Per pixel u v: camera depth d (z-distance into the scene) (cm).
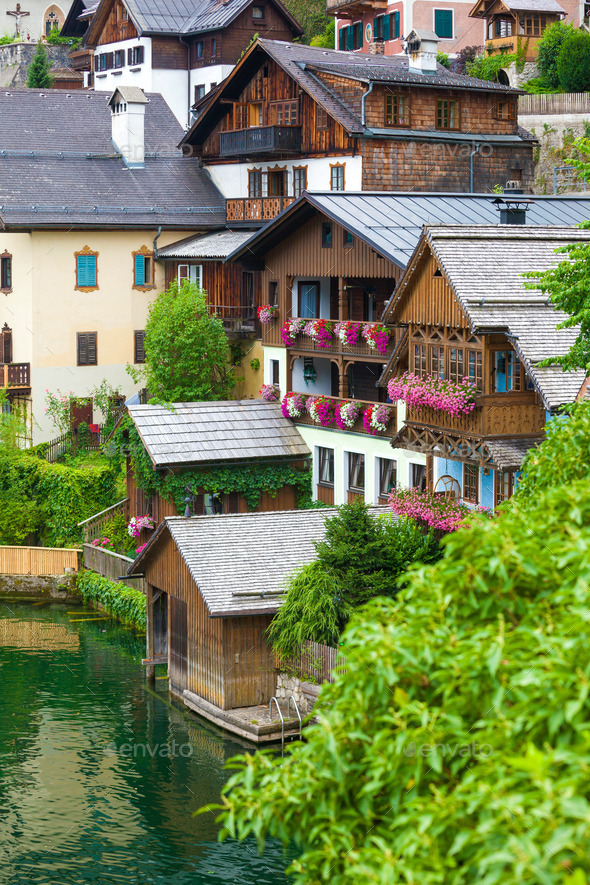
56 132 5400
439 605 1071
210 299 5075
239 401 4284
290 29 7006
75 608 4156
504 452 2873
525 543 1055
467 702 995
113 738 2842
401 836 918
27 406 4978
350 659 1074
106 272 5072
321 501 4081
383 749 1006
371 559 2808
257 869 2214
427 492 3075
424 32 5100
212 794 2522
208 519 3120
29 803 2486
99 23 7512
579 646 907
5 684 3259
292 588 2828
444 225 3048
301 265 4253
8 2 10156
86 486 4491
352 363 4400
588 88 6041
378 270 3825
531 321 2845
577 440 1648
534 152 5944
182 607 3105
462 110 5038
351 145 4759
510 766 874
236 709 2895
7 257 5062
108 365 5112
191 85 7125
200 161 5603
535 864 756
